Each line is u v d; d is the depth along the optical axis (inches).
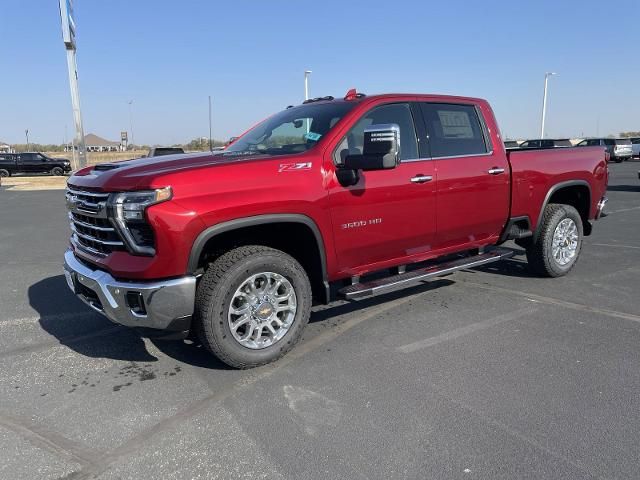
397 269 192.2
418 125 188.1
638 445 112.1
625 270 261.3
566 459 107.6
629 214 470.6
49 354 166.6
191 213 133.9
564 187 240.7
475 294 223.5
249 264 144.9
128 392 140.2
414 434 117.3
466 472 103.9
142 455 111.3
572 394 134.5
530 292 225.1
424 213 186.4
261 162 149.8
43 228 450.9
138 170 143.2
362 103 174.1
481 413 125.9
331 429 120.0
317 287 168.1
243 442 115.4
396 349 165.5
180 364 157.9
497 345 167.3
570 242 247.9
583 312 198.1
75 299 226.8
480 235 214.1
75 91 808.3
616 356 157.5
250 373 150.5
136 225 135.1
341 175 161.9
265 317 152.2
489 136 210.8
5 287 247.4
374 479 102.2
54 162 1614.2
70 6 778.8
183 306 136.3
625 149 1414.9
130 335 182.9
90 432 120.6
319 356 161.2
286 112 203.6
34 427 123.1
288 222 151.8
